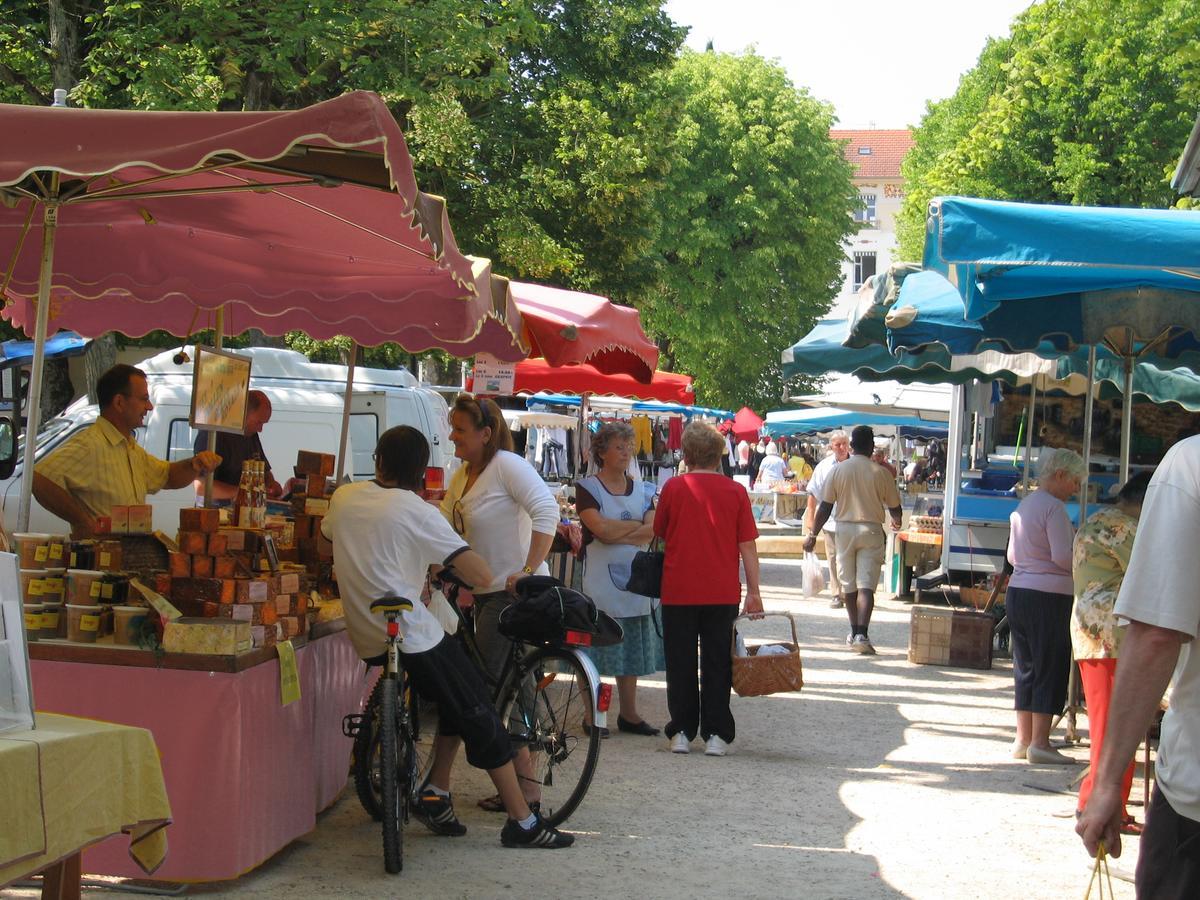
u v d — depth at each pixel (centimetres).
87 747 362
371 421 1267
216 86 1717
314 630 624
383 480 594
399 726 606
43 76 1873
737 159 4772
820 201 4944
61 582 554
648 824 682
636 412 3400
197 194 624
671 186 4647
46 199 620
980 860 631
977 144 3462
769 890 573
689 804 728
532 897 549
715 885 577
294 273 771
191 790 528
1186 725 319
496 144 2433
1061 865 625
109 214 706
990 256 597
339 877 564
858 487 1388
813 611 1773
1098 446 1661
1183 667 321
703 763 837
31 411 646
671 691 867
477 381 985
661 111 2788
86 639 545
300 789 604
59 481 673
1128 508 688
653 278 2916
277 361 1301
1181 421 1659
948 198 605
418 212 482
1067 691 934
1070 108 3325
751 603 858
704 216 4766
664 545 884
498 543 688
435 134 1958
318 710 631
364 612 586
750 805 730
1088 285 767
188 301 891
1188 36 2111
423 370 3172
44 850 341
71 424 1112
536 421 2894
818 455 5478
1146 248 586
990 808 739
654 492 934
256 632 555
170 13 1700
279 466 1243
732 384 5144
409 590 587
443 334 788
